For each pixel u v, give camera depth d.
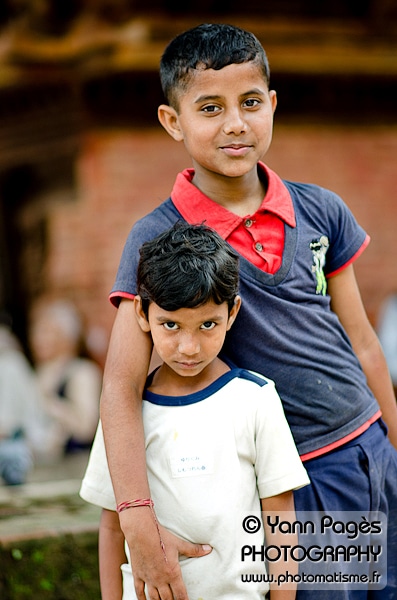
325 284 2.69
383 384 2.87
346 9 8.12
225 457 2.44
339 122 8.59
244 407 2.47
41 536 3.55
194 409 2.47
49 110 8.36
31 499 4.19
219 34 2.54
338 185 8.66
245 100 2.53
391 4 7.86
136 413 2.46
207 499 2.42
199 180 2.67
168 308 2.32
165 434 2.47
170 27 7.48
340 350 2.67
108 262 8.12
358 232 2.81
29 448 6.62
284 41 7.82
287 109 8.45
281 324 2.57
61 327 7.52
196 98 2.53
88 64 7.59
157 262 2.36
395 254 8.80
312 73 8.07
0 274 9.42
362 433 2.66
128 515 2.35
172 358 2.39
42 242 9.00
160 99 8.02
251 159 2.55
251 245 2.60
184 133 2.60
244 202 2.66
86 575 3.58
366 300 8.74
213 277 2.31
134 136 8.07
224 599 2.44
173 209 2.66
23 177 9.23
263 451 2.47
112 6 7.52
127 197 8.10
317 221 2.70
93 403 7.28
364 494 2.63
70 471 6.30
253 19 7.95
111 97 7.96
